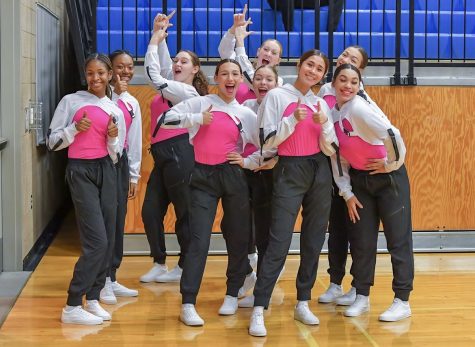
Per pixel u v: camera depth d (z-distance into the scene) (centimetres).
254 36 783
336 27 799
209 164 470
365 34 787
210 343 437
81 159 467
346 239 525
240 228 484
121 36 780
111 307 514
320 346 434
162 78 544
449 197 704
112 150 472
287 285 579
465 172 704
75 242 748
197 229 475
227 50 586
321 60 460
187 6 830
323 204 470
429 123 698
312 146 463
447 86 697
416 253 703
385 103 694
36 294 544
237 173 473
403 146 463
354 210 482
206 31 785
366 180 478
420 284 583
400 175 480
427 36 796
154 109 571
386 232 489
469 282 590
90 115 467
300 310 479
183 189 571
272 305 521
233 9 806
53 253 695
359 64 517
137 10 760
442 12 816
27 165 639
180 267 593
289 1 746
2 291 545
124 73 544
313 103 465
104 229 471
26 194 635
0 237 592
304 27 808
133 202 688
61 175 891
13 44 595
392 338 449
